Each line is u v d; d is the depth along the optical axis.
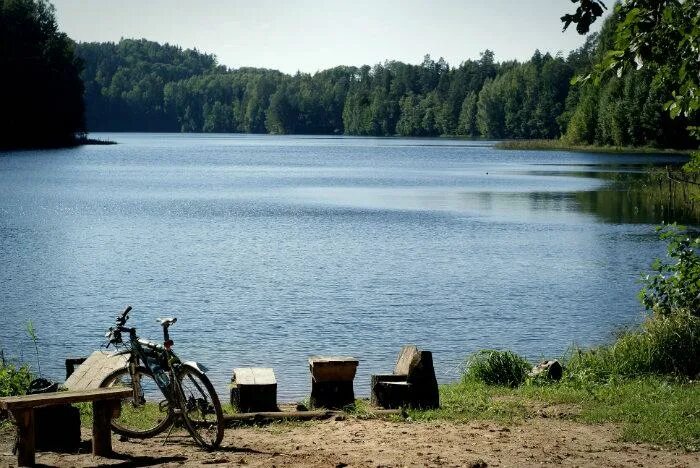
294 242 33.44
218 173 81.00
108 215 42.97
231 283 24.12
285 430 8.96
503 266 27.59
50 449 8.09
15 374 10.39
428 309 20.66
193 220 41.09
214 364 15.24
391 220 41.47
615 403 10.38
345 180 72.12
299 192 58.91
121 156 111.00
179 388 8.17
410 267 27.30
